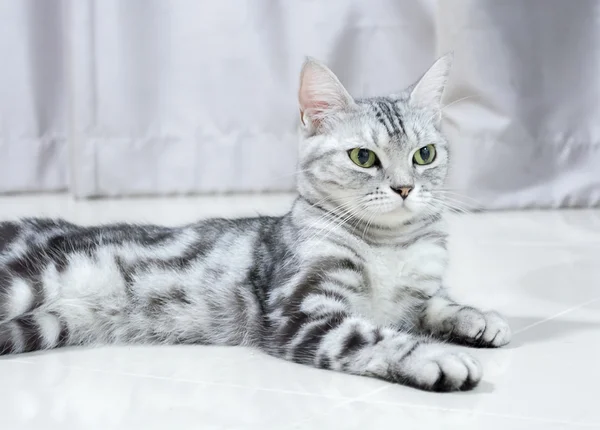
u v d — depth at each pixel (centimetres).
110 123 177
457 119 157
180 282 90
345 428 69
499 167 159
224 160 179
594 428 69
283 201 165
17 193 187
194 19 177
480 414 71
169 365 82
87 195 177
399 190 88
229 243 92
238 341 90
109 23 175
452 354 76
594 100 158
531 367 80
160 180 180
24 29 184
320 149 91
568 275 110
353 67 178
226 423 70
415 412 71
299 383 77
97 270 89
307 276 86
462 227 143
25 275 88
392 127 90
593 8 157
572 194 159
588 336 88
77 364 83
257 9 176
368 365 78
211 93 179
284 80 178
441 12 157
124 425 70
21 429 69
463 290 104
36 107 185
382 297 89
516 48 157
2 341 85
